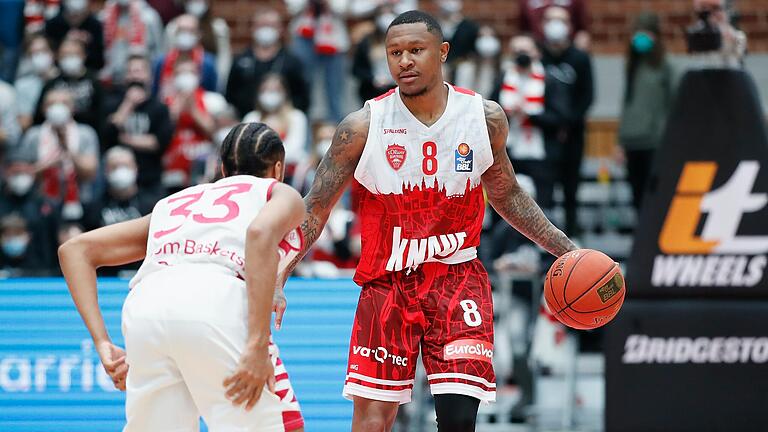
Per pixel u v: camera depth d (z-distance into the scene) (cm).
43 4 3694
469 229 1418
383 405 1408
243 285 1198
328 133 2931
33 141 2980
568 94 2992
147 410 1205
